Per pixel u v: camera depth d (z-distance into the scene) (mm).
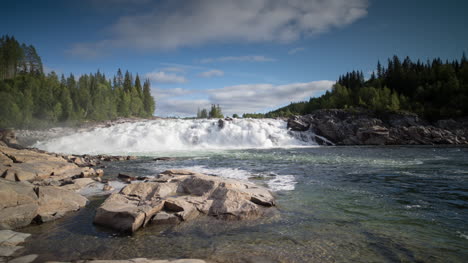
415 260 4086
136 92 87562
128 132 36594
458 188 9367
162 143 35031
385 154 23438
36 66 91875
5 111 42969
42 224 5898
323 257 4203
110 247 4688
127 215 5660
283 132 43812
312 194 8641
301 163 17375
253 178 11742
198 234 5266
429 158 19469
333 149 31266
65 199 7043
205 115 112875
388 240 4887
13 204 6133
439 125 50344
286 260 4090
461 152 24469
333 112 49938
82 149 30625
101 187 9969
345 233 5250
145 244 4812
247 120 45469
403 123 48031
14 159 13547
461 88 61281
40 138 34406
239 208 6512
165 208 6566
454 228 5496
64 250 4547
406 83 82688
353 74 109188
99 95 65625
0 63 75375
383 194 8594
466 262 3992
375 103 57875
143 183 7973
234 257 4211
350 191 9062
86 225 5848
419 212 6633
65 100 56344
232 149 32344
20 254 4363
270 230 5441
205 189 7777
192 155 24047
